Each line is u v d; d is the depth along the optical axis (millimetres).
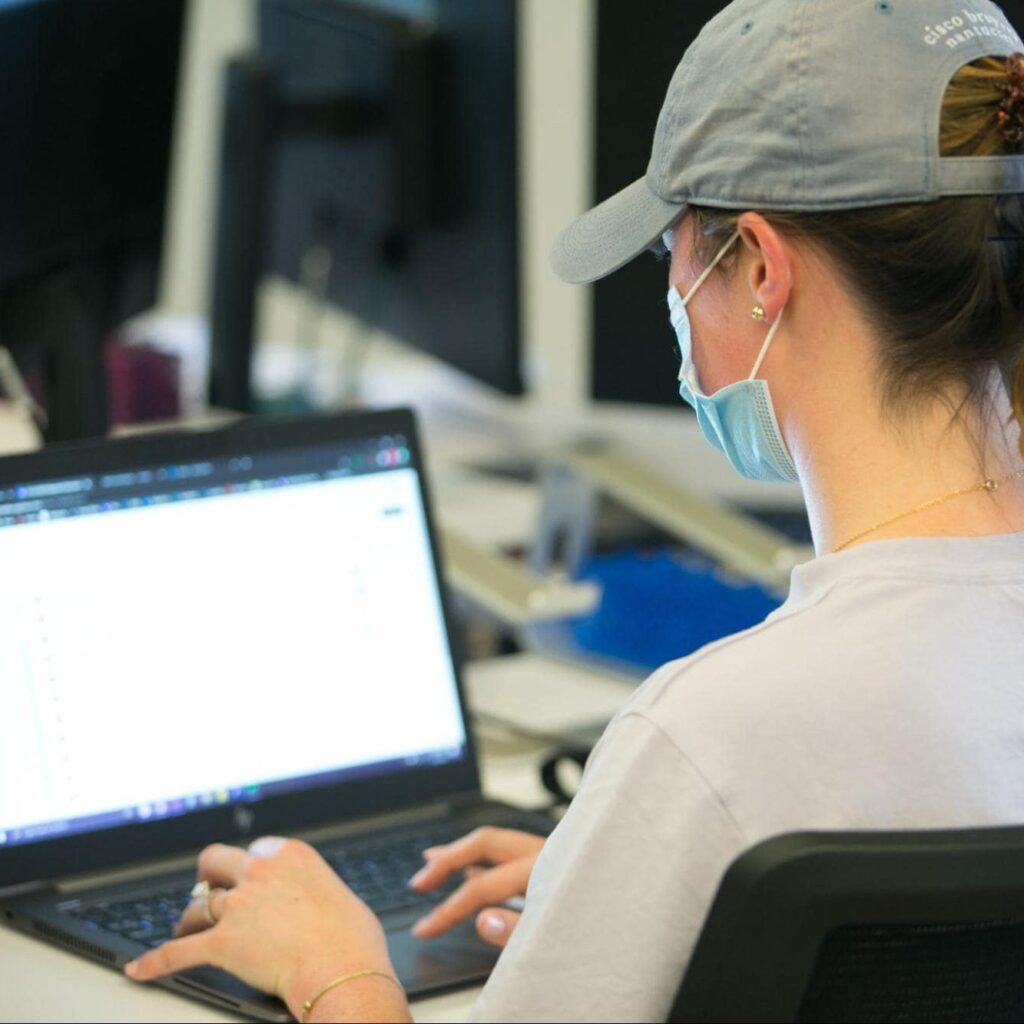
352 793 1850
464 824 1903
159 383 3092
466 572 2354
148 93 2711
